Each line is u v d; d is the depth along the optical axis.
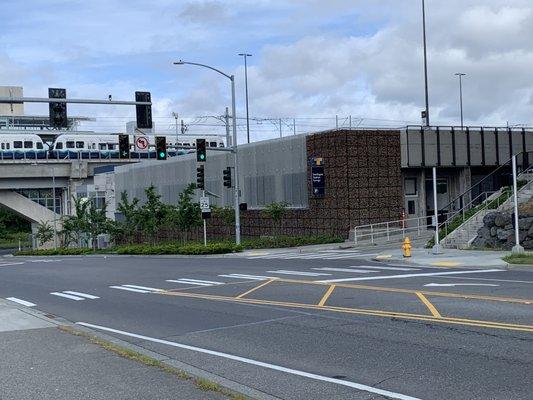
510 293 14.71
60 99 24.00
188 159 58.34
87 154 81.69
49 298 19.42
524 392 7.05
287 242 39.78
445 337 10.13
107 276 26.42
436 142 41.72
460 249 28.97
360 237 39.06
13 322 13.58
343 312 13.09
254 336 11.15
